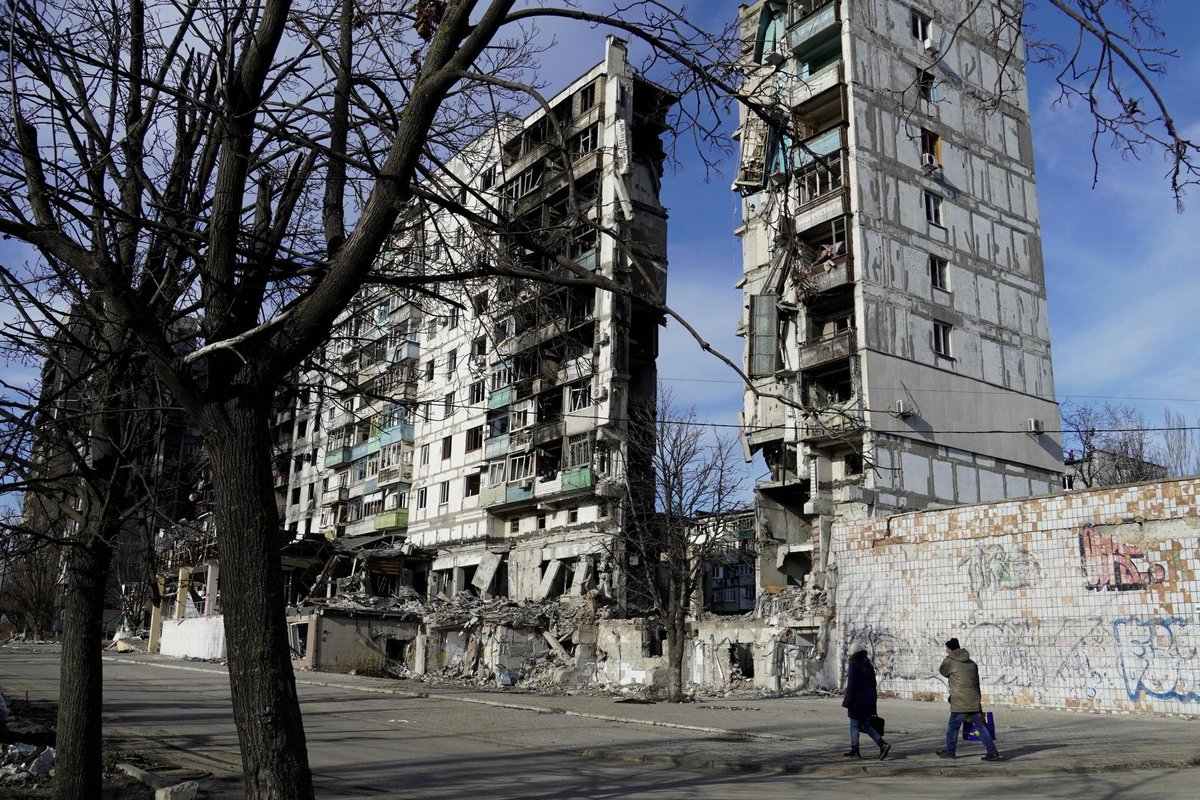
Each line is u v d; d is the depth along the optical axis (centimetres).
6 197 607
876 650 2444
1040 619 2112
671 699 2458
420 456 5012
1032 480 3303
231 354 523
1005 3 593
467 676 3547
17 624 6744
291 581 4853
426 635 3853
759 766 1162
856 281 3002
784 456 3184
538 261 750
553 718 1908
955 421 3111
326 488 5772
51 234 530
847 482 2928
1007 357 3359
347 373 935
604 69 3800
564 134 621
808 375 3152
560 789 998
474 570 4481
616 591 3572
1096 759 1167
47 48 643
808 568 3316
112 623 6241
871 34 3225
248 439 509
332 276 518
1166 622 1902
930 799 909
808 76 3344
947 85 3422
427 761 1229
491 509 4331
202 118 765
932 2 3447
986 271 3375
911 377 3030
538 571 4034
